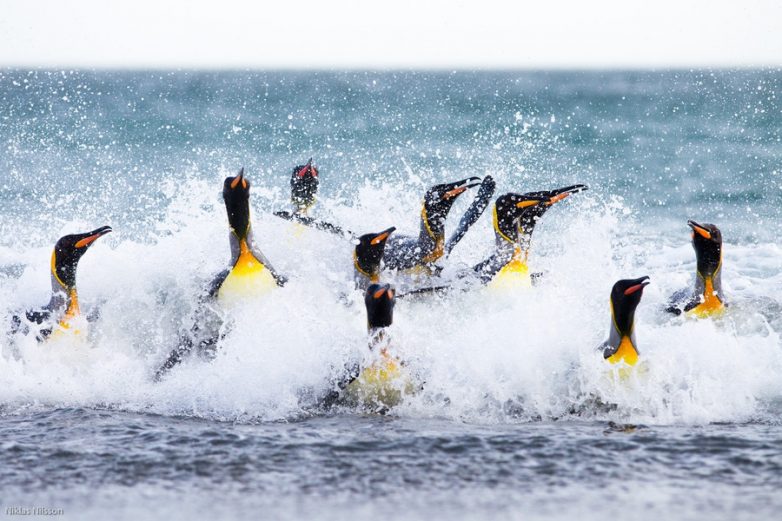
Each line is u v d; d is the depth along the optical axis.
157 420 14.27
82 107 97.56
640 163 51.31
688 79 199.00
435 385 15.05
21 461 12.41
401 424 14.05
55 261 16.70
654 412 14.59
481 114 90.81
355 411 14.75
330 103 109.69
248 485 11.62
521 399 14.85
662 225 31.06
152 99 116.44
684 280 21.52
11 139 61.91
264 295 17.28
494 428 13.87
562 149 59.34
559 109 100.56
